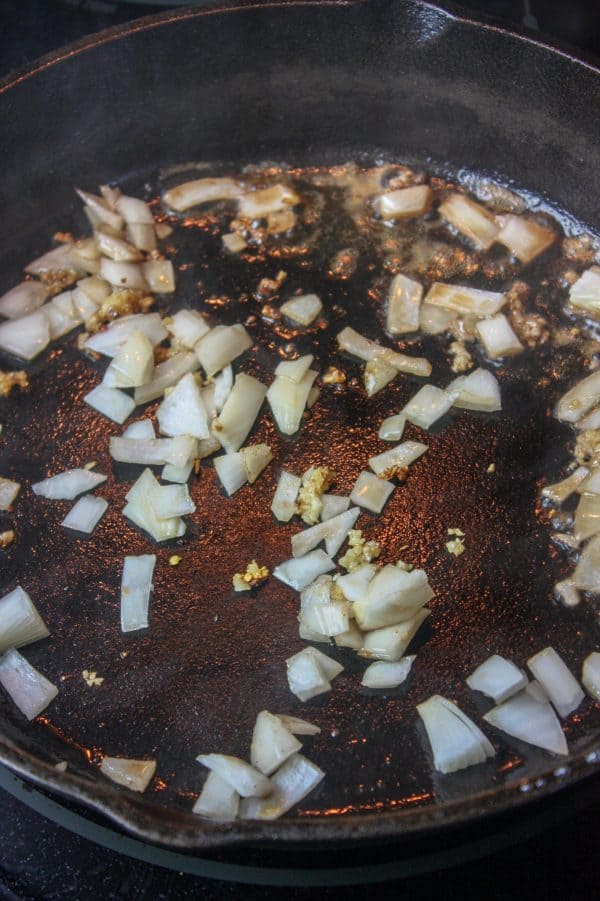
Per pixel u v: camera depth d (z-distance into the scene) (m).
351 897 0.30
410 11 0.41
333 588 0.35
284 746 0.32
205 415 0.38
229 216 0.45
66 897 0.30
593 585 0.35
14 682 0.34
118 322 0.41
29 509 0.37
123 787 0.32
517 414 0.39
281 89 0.45
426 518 0.36
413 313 0.41
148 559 0.36
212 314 0.42
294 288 0.42
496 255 0.43
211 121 0.45
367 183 0.45
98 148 0.45
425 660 0.34
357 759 0.32
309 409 0.39
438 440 0.38
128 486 0.38
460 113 0.44
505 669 0.33
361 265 0.43
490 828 0.31
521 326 0.41
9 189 0.43
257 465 0.37
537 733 0.32
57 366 0.41
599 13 0.49
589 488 0.36
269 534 0.36
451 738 0.32
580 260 0.43
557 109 0.42
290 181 0.46
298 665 0.33
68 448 0.39
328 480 0.37
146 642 0.34
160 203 0.45
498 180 0.45
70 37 0.49
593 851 0.31
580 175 0.43
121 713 0.33
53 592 0.36
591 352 0.40
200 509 0.37
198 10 0.42
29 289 0.42
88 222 0.45
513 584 0.35
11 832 0.31
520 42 0.41
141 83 0.43
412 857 0.30
